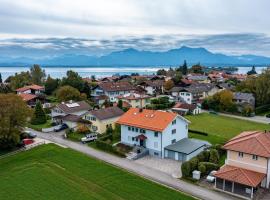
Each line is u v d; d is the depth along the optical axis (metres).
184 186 48.25
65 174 53.00
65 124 85.56
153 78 188.00
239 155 49.84
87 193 46.19
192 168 52.22
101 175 52.41
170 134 63.94
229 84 159.62
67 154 62.69
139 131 65.38
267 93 115.88
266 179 47.56
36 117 90.25
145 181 49.94
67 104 93.69
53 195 45.69
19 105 65.75
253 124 91.62
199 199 43.94
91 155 62.44
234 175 46.09
